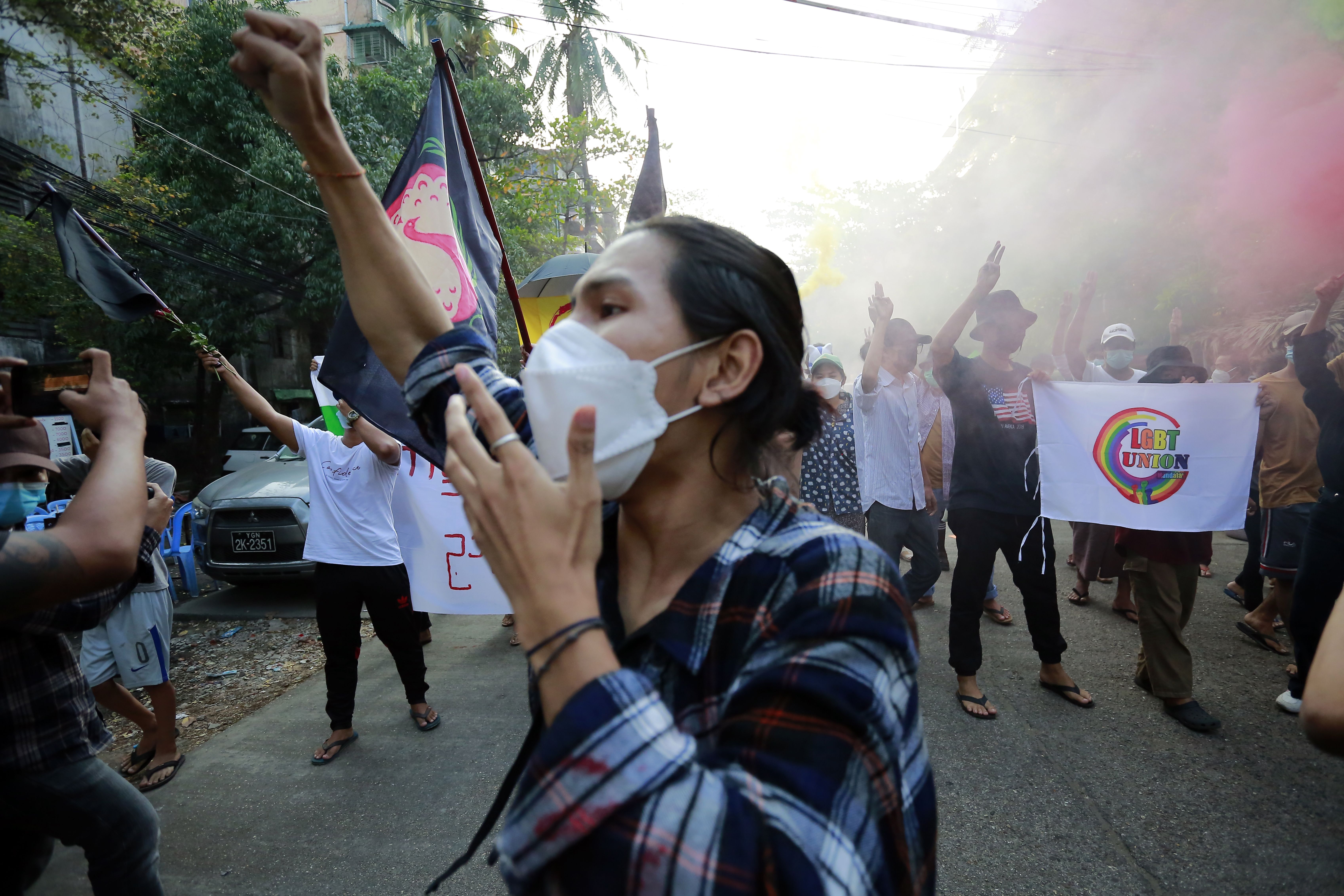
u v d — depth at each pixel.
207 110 10.00
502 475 0.64
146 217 8.83
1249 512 4.64
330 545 3.19
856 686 0.59
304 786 2.96
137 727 3.67
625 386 0.74
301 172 10.12
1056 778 2.81
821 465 4.07
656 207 2.01
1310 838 2.42
